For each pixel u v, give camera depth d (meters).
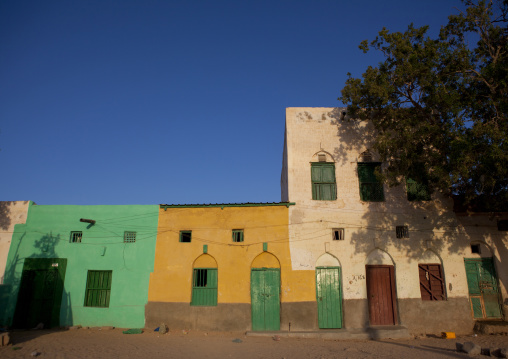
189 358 10.62
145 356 10.67
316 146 18.17
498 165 12.14
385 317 16.27
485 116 14.45
